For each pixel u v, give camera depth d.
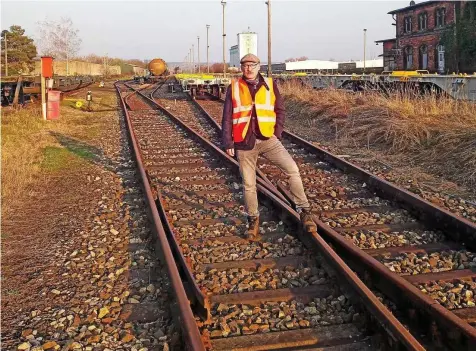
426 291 4.29
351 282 4.00
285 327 3.80
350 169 8.54
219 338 3.69
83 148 12.22
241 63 5.35
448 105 12.27
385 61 55.00
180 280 4.05
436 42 44.50
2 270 5.10
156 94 32.06
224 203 7.08
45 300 4.44
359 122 12.76
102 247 5.66
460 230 5.40
